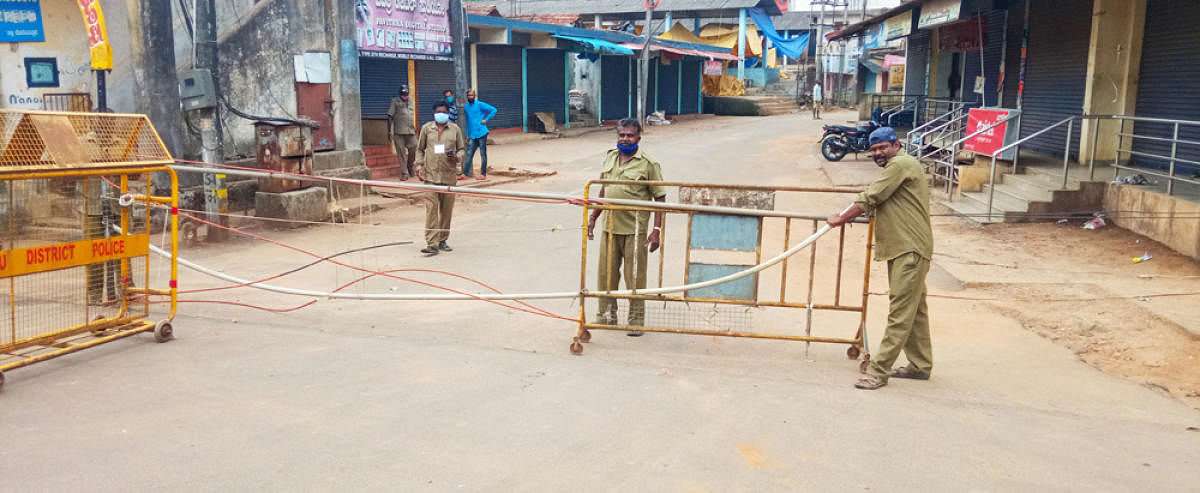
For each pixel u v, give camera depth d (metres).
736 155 21.92
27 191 5.50
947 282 8.70
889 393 5.30
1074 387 5.67
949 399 5.23
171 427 4.32
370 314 7.13
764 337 5.95
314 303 7.51
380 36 16.06
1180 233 9.30
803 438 4.41
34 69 10.34
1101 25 13.05
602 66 32.28
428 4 17.39
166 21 10.38
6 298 6.84
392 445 4.15
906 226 5.32
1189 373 5.89
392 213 12.89
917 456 4.21
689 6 46.75
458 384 5.16
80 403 4.68
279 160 11.37
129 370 5.31
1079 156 13.58
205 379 5.15
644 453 4.14
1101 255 9.50
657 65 36.91
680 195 6.04
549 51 28.86
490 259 9.66
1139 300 7.53
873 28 22.72
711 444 4.29
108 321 5.91
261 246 10.22
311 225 11.65
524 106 27.80
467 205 13.77
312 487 3.65
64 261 5.53
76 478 3.69
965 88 20.58
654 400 4.96
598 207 6.09
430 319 6.99
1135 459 4.27
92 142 5.70
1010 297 8.00
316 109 14.01
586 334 6.25
